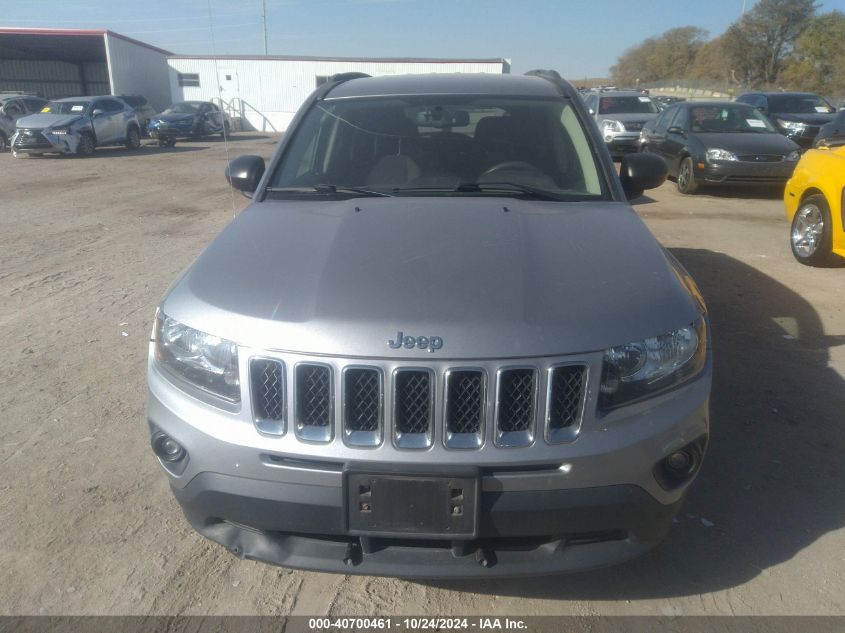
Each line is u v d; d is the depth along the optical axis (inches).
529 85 157.2
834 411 156.1
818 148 285.3
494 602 102.3
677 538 114.9
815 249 270.7
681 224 358.3
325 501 85.8
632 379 87.7
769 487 128.0
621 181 145.2
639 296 93.1
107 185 526.0
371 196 129.2
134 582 106.0
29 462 136.9
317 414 86.2
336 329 85.2
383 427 83.8
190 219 388.5
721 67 2450.8
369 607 101.7
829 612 99.5
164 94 1395.2
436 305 87.7
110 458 138.6
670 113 516.7
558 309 88.1
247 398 87.8
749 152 431.2
